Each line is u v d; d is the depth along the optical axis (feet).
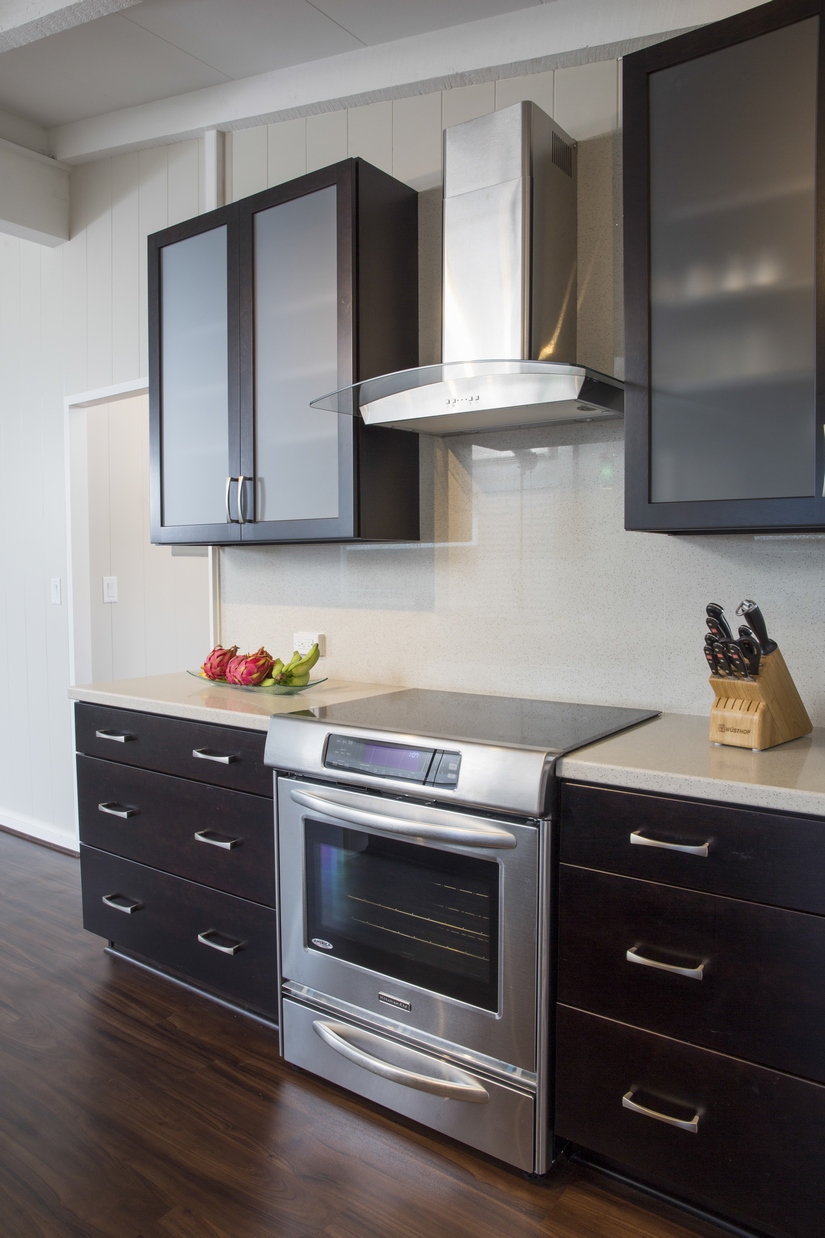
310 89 7.97
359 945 5.81
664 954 4.57
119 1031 6.86
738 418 5.02
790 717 5.27
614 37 6.26
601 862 4.75
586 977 4.85
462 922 5.26
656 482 5.35
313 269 6.98
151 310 8.41
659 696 6.35
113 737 7.61
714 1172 4.48
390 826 5.37
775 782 4.25
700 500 5.17
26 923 8.96
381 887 5.66
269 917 6.51
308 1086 6.14
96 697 7.82
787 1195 4.25
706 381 5.12
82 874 8.16
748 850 4.26
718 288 5.06
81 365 10.59
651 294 5.30
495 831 4.98
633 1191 5.07
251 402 7.51
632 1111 4.75
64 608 11.18
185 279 8.09
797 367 4.81
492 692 7.23
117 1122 5.70
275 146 8.49
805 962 4.12
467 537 7.28
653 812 4.55
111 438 11.87
